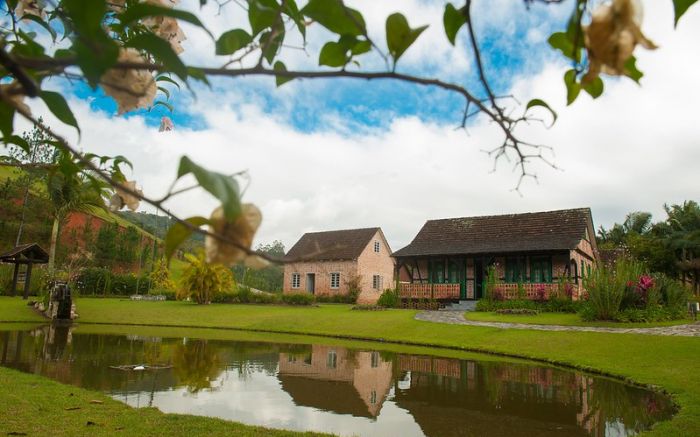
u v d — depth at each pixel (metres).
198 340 17.25
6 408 6.32
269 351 14.66
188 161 0.62
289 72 0.85
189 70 0.83
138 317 24.83
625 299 17.91
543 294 23.39
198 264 30.06
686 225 42.69
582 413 7.77
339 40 0.99
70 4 0.66
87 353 13.12
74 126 0.99
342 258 34.81
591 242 30.92
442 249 28.08
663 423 6.72
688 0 0.78
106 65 0.70
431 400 8.67
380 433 6.68
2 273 31.42
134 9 0.78
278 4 1.09
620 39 0.63
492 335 16.41
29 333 17.75
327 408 8.00
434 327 18.88
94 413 6.36
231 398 8.42
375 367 12.06
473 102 0.92
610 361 11.89
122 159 1.26
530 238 26.97
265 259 0.66
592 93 0.94
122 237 52.09
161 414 6.54
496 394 9.15
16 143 1.04
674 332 14.36
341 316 23.59
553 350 13.68
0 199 43.75
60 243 44.28
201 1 1.02
